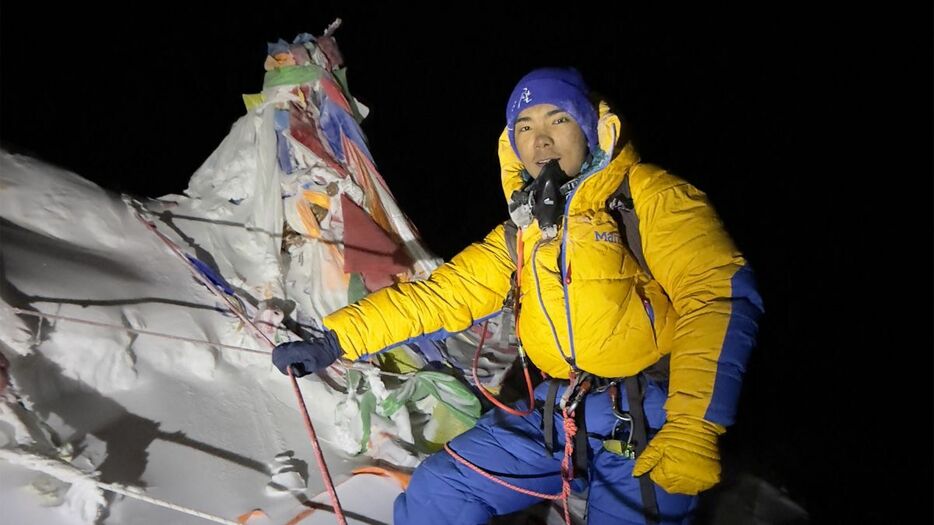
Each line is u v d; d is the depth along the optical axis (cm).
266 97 366
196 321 279
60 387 225
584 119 197
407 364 315
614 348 195
